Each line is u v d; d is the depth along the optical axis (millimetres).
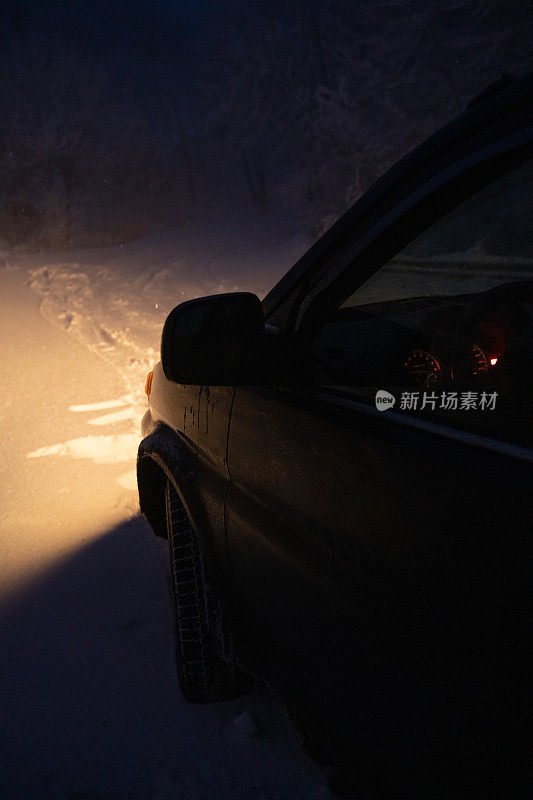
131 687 2164
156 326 8609
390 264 2145
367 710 1194
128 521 3354
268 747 1869
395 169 1244
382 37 13422
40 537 3246
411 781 1102
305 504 1312
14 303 10688
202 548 1855
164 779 1795
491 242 3494
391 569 1057
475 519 899
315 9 16984
